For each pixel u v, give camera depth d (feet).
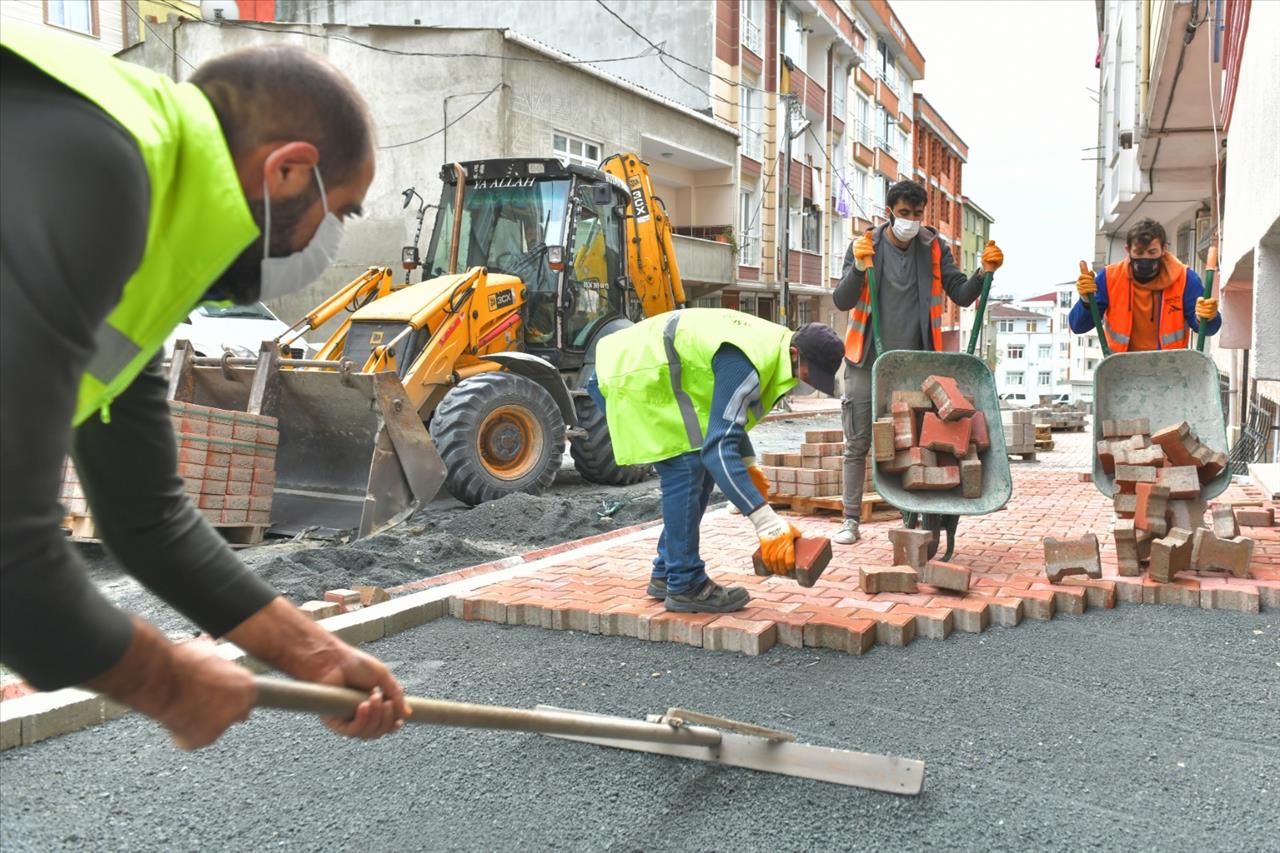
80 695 11.25
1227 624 14.43
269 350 22.82
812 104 112.37
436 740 10.75
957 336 175.63
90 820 9.01
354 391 22.58
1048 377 400.06
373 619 14.26
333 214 4.87
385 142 61.46
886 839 8.55
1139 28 46.50
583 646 13.91
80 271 3.61
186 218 4.26
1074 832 8.61
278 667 5.72
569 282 32.37
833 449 24.94
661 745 10.30
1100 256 80.84
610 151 71.56
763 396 13.73
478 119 59.57
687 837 8.68
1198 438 17.43
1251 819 8.79
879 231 19.10
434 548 20.81
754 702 11.65
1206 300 17.88
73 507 20.65
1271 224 18.63
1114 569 17.01
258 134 4.42
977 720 11.06
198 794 9.54
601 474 32.94
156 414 5.48
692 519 14.24
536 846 8.57
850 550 19.17
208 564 5.58
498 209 33.40
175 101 4.24
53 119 3.67
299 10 88.28
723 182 91.91
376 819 9.05
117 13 65.26
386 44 60.95
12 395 3.42
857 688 12.07
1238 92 25.75
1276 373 21.04
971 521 22.36
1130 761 9.97
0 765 10.15
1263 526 20.11
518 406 27.94
